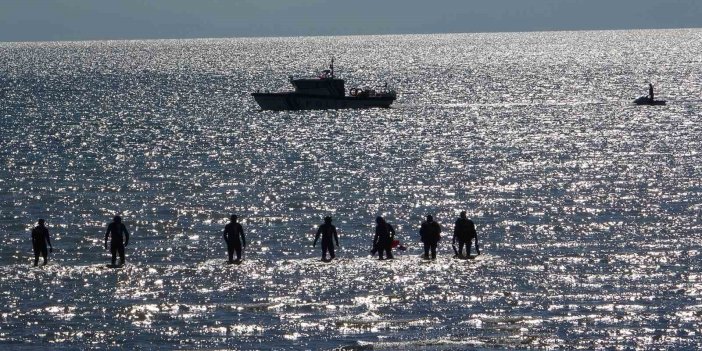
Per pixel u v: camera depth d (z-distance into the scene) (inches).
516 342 3225.9
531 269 4170.8
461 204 5974.4
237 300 3725.4
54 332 3363.7
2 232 5236.2
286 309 3602.4
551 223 5300.2
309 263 4333.2
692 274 4040.4
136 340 3280.0
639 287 3846.0
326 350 3142.2
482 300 3688.5
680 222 5246.1
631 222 5285.4
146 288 3922.2
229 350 3169.3
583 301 3656.5
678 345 3189.0
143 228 5339.6
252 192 6535.4
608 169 7337.6
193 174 7416.3
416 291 3816.4
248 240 4963.1
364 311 3567.9
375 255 4507.9
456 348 3161.9
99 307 3646.7
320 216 5654.5
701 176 6865.2
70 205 6092.5
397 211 5797.2
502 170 7406.5
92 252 4704.7
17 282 4035.4
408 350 3152.1
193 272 4188.0
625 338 3253.0
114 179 7185.0
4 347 3208.7
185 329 3383.4
